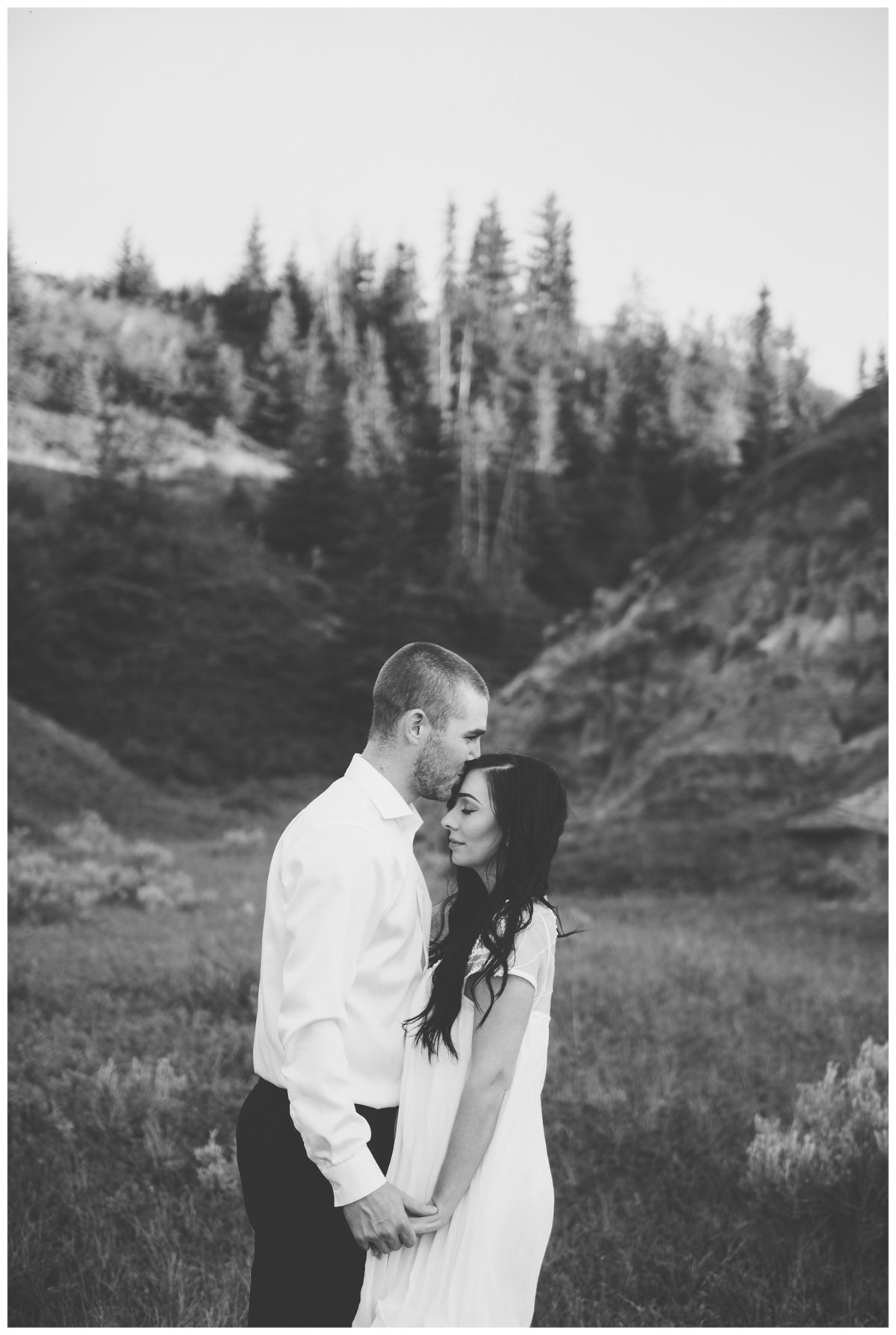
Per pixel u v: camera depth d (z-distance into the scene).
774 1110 5.42
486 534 23.20
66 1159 4.64
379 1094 2.50
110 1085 5.21
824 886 12.00
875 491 16.47
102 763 15.37
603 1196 4.53
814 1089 5.45
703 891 12.32
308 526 22.27
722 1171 4.77
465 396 25.00
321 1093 2.27
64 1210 4.30
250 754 16.91
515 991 2.48
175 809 14.88
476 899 2.77
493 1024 2.47
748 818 13.39
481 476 24.08
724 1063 6.04
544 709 17.27
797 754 14.06
